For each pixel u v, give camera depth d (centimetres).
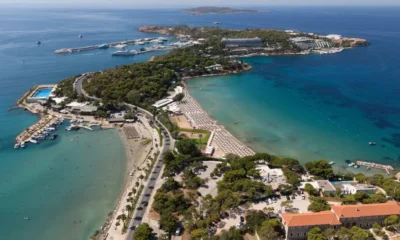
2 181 18138
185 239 13150
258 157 19000
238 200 14788
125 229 13900
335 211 13412
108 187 17488
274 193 16025
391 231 13062
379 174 17950
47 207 15900
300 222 12731
